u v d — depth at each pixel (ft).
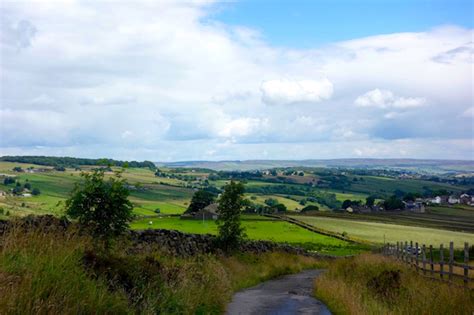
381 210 489.26
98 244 38.32
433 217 425.28
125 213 44.42
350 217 408.67
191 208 335.88
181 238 81.25
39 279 24.62
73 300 25.12
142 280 36.14
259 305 52.54
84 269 29.53
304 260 134.00
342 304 49.16
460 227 361.51
